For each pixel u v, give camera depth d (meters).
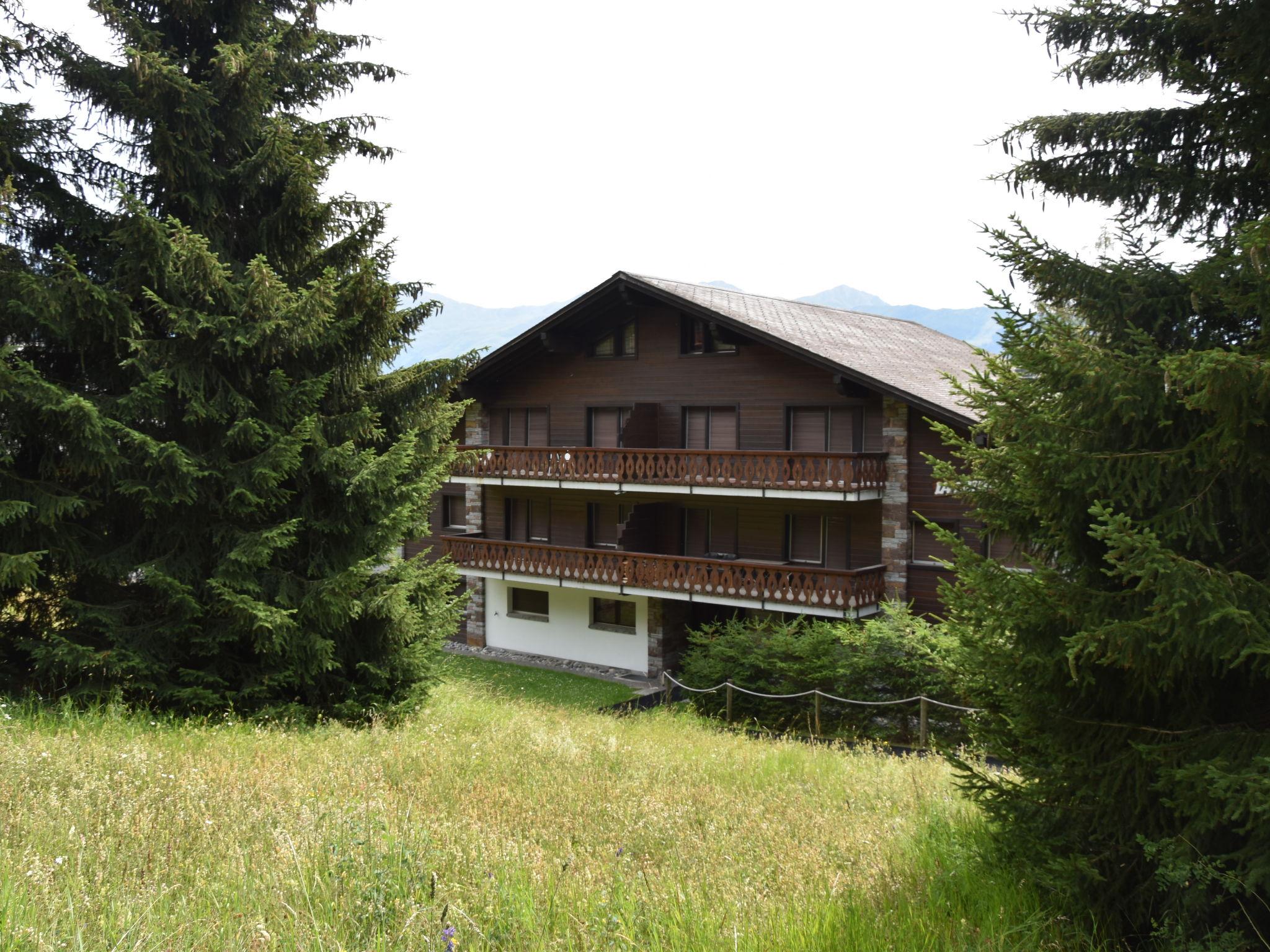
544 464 26.38
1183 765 5.13
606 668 27.34
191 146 13.51
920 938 5.17
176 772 7.88
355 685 14.25
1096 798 5.67
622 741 12.66
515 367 28.42
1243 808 4.77
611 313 26.66
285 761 9.25
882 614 21.97
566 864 5.59
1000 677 5.84
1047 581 5.54
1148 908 5.50
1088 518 5.66
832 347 23.00
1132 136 6.71
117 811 6.44
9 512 11.11
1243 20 5.61
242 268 14.05
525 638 29.17
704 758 12.30
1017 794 6.14
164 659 12.62
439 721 14.06
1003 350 6.01
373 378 15.13
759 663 19.27
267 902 4.74
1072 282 6.37
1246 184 6.35
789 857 7.02
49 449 11.97
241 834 6.09
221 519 13.12
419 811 7.28
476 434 29.55
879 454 22.05
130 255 12.45
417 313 15.05
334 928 4.39
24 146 12.50
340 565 13.94
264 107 14.12
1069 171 6.96
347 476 13.68
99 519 12.99
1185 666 5.12
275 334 13.08
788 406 23.69
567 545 28.34
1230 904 5.17
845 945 4.98
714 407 25.00
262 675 13.16
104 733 9.63
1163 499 5.41
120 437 12.06
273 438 13.09
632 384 26.39
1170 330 6.21
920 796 9.43
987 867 6.28
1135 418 5.48
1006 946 5.20
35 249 12.96
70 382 12.91
